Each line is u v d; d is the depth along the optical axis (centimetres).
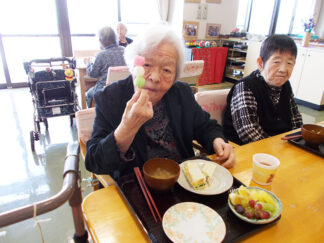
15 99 368
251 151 100
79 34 461
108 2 464
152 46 76
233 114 134
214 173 81
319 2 573
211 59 473
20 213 41
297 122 146
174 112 99
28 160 215
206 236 55
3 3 385
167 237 56
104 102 90
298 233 60
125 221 61
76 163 54
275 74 121
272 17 570
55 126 288
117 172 81
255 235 58
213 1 469
